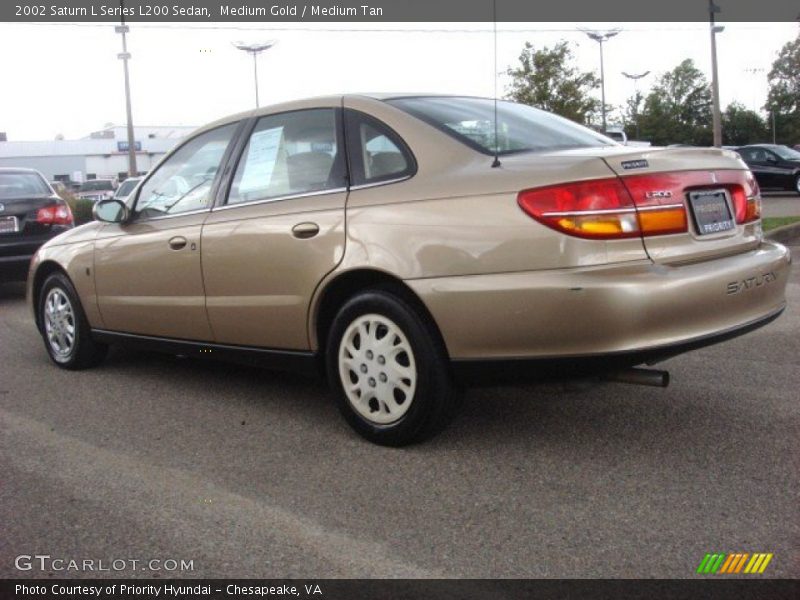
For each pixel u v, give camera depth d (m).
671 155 3.71
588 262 3.41
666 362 5.44
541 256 3.44
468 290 3.57
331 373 4.17
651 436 4.05
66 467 3.91
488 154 3.80
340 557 2.96
